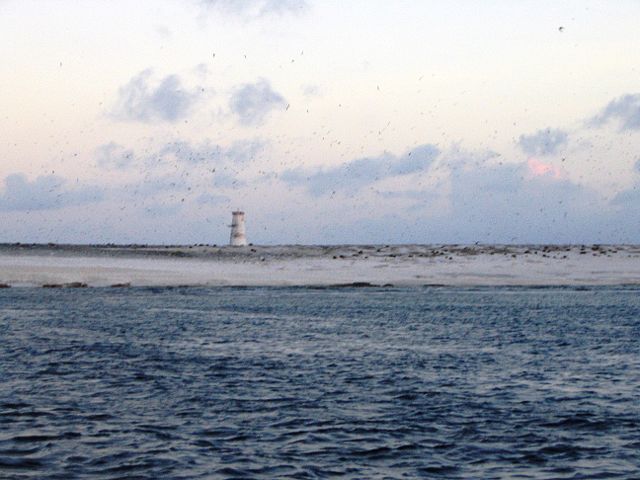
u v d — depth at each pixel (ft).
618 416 72.02
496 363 105.29
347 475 54.39
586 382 90.33
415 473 54.95
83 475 53.98
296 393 83.35
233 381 90.79
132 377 93.56
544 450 60.80
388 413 73.36
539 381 91.04
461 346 124.16
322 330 147.95
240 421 69.97
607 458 58.70
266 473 54.70
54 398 80.43
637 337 136.26
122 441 62.80
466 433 65.82
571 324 158.61
